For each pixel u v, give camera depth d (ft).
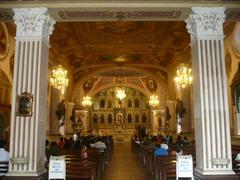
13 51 39.50
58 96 55.21
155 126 94.48
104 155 40.57
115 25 43.65
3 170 24.27
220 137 23.79
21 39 24.88
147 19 28.19
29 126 23.73
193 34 26.21
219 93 24.41
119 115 123.75
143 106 125.39
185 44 48.80
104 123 123.75
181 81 46.55
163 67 67.87
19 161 22.86
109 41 50.78
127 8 25.44
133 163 46.37
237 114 35.60
